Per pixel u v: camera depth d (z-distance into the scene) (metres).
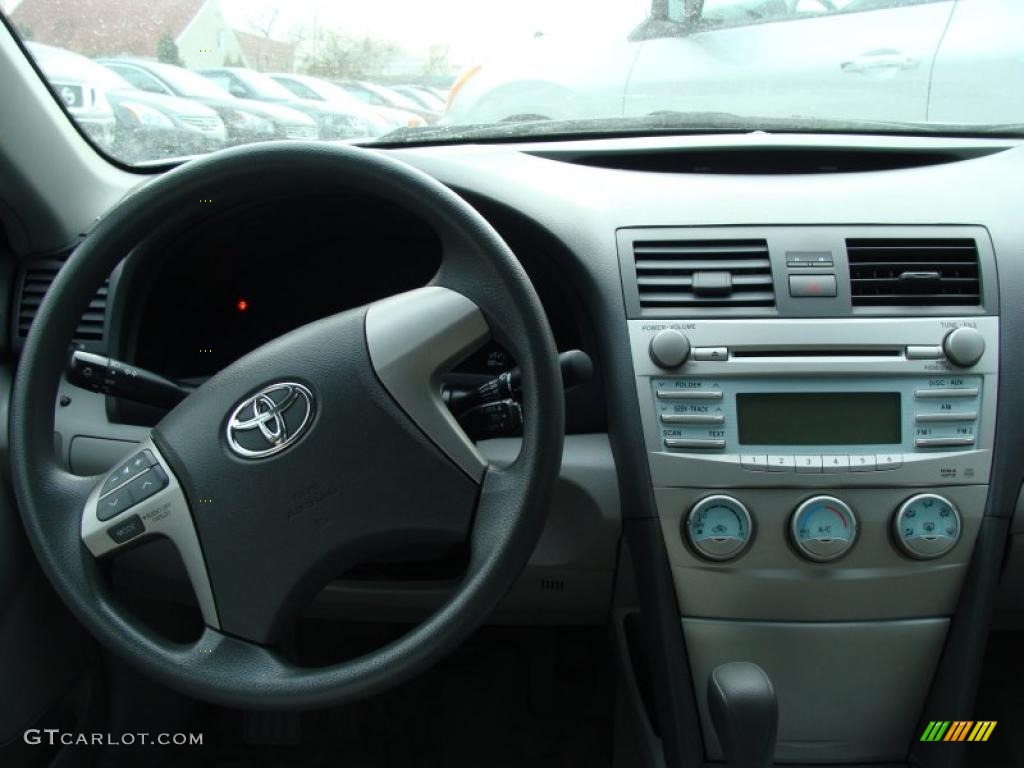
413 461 0.85
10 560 1.22
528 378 0.82
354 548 0.86
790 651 1.09
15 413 0.88
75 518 0.89
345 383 0.85
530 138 1.41
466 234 0.83
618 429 1.11
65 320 0.90
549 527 1.19
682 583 1.09
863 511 1.06
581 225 1.17
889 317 1.10
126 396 0.96
